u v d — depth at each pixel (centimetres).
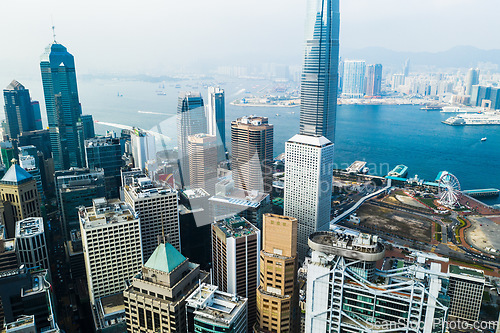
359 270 11762
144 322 13775
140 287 13550
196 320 12738
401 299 11088
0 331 17338
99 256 18388
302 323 18600
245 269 17500
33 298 16875
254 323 18625
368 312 11700
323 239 12450
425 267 11812
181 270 13575
